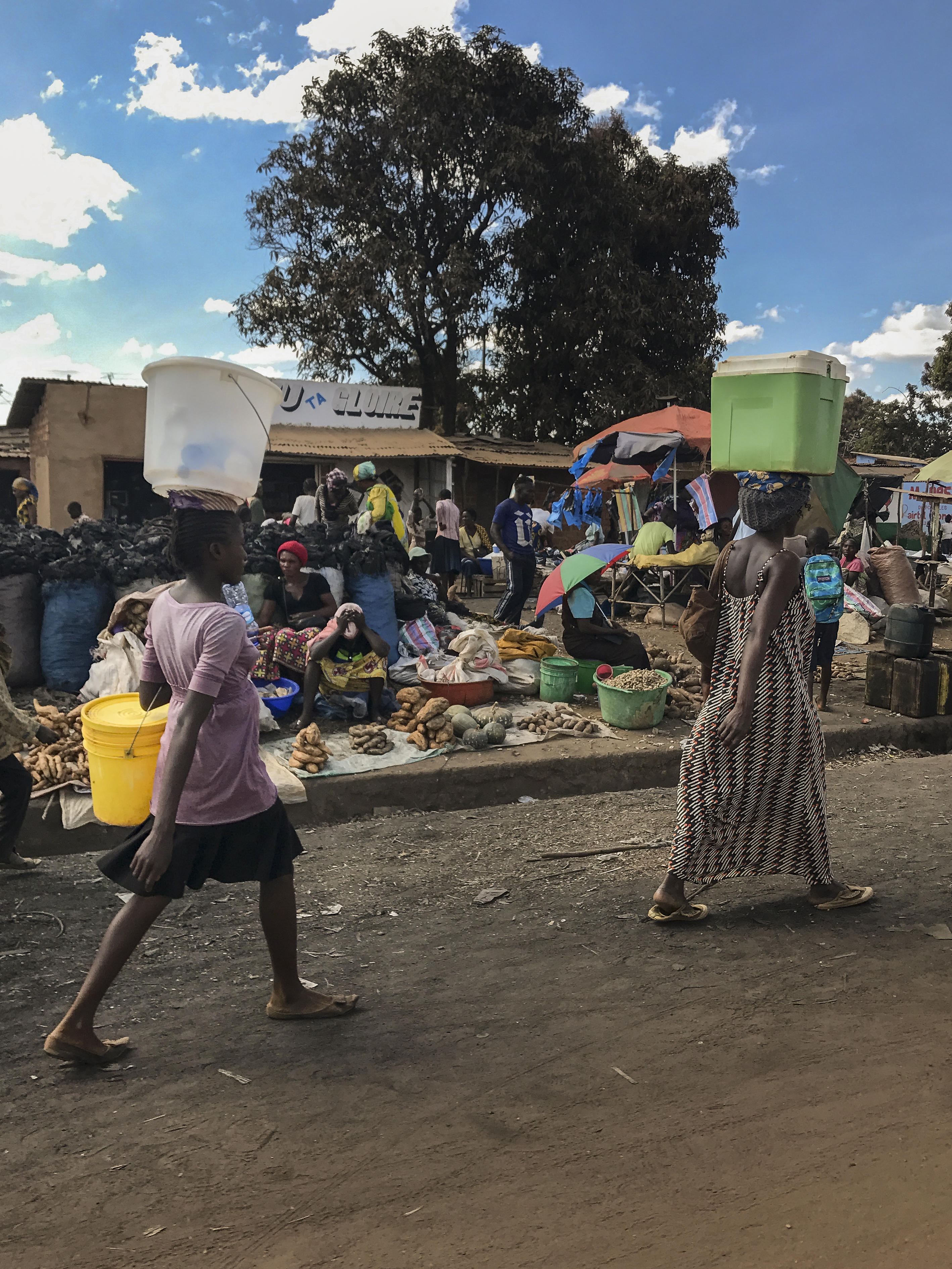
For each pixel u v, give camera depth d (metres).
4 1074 2.75
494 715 7.02
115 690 6.30
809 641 3.83
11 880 4.50
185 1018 3.10
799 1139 2.35
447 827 5.42
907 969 3.38
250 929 3.92
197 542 2.65
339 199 26.08
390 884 4.48
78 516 12.80
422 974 3.45
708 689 3.90
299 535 8.12
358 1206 2.13
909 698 8.05
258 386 2.70
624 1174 2.22
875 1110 2.48
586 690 8.20
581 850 4.93
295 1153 2.34
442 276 25.53
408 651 7.99
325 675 6.76
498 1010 3.13
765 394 3.52
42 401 18.22
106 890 4.38
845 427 55.03
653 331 27.77
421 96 25.08
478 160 26.12
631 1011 3.10
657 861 4.71
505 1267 1.92
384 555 7.96
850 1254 1.93
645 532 12.82
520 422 29.16
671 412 14.08
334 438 22.23
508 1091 2.62
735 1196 2.13
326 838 5.26
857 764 7.37
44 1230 2.07
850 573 14.44
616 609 13.96
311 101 26.02
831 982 3.28
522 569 10.77
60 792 5.27
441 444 22.55
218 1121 2.48
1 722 4.38
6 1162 2.32
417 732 6.50
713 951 3.58
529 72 26.06
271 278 26.41
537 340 28.58
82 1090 2.66
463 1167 2.27
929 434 47.66
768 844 3.83
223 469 2.63
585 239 26.70
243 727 2.74
